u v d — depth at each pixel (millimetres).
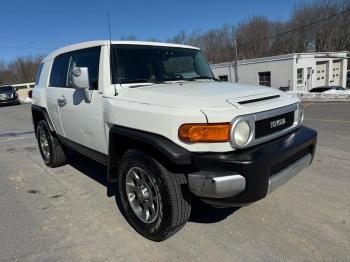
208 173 2920
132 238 3477
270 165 3000
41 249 3334
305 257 3045
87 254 3230
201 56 5012
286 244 3252
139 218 3506
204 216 3859
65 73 4934
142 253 3209
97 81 4004
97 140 4094
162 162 3162
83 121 4301
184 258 3104
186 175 3109
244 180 2896
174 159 2941
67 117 4758
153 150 3232
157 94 3393
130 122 3361
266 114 3166
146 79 4062
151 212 3385
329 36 49031
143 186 3436
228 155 2951
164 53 4426
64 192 4750
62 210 4172
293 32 50656
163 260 3090
